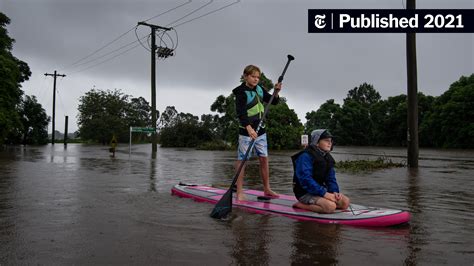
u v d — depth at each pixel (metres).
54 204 5.21
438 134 39.88
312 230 3.75
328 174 4.47
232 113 28.12
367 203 5.37
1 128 23.05
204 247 3.24
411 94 11.67
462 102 36.69
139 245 3.30
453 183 7.65
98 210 4.77
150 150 26.62
